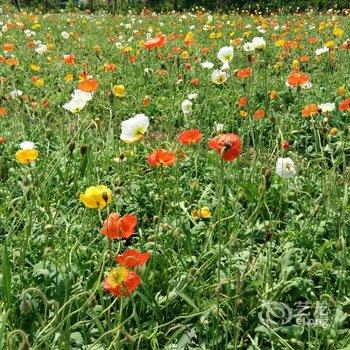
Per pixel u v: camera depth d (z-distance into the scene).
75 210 2.32
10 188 2.53
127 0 19.02
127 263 1.51
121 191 2.29
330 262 1.89
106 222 1.56
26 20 10.59
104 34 8.36
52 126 3.04
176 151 2.31
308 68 4.75
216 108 3.80
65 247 2.00
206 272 1.93
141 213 2.37
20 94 3.22
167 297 1.80
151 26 8.93
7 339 1.49
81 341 1.68
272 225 2.11
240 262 1.93
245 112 3.01
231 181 2.47
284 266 1.86
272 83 4.20
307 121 3.29
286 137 3.04
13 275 1.88
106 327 1.77
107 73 4.58
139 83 4.44
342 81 4.34
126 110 3.89
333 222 2.14
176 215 2.19
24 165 2.58
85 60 5.16
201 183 2.54
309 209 2.21
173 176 2.45
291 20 9.86
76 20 10.41
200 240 2.11
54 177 2.56
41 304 1.79
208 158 2.66
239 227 2.18
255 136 3.28
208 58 5.29
